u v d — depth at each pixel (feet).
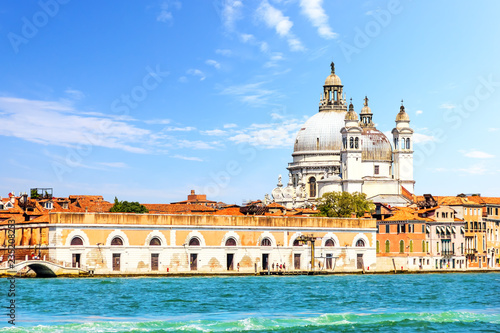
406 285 499.92
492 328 312.29
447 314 338.95
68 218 543.39
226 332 296.30
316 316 338.75
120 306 363.76
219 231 595.88
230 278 557.33
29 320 318.45
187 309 357.00
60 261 537.65
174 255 578.66
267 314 343.46
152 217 572.10
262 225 613.93
